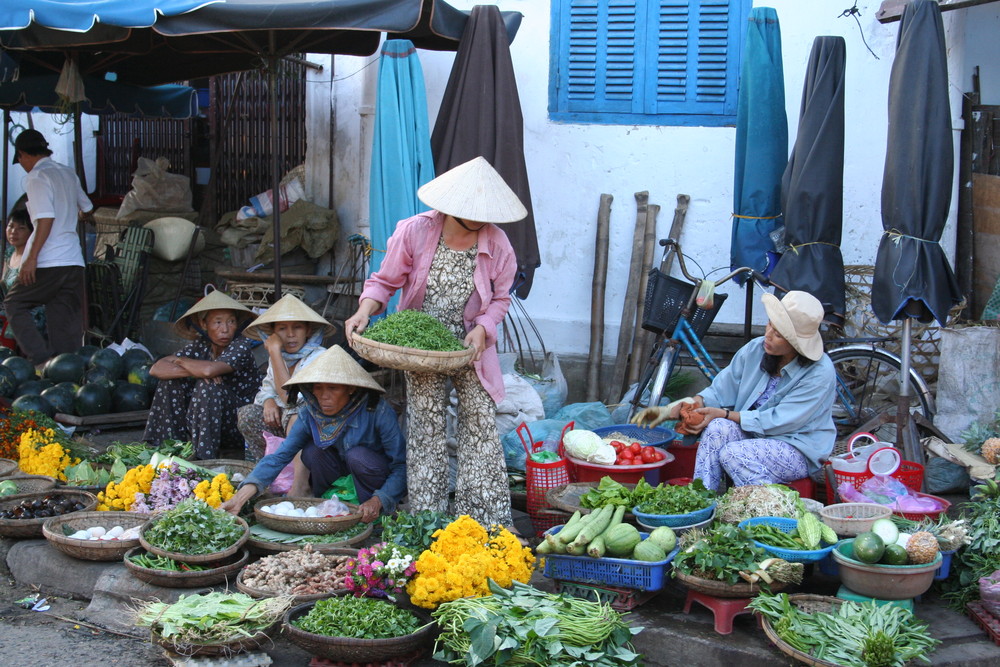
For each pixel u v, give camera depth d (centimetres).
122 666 362
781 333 425
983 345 522
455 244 428
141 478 462
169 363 554
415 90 568
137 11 530
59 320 753
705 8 659
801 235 527
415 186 571
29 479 499
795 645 325
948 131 457
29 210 734
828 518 383
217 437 548
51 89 846
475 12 568
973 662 344
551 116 687
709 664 348
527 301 701
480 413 435
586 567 373
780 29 633
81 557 417
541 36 682
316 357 453
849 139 637
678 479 460
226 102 871
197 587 391
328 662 343
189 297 870
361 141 697
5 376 673
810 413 434
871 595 352
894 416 517
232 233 784
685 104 668
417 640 339
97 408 655
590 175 683
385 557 367
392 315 407
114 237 866
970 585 381
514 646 319
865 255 641
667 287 562
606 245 675
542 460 458
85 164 1006
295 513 434
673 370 620
